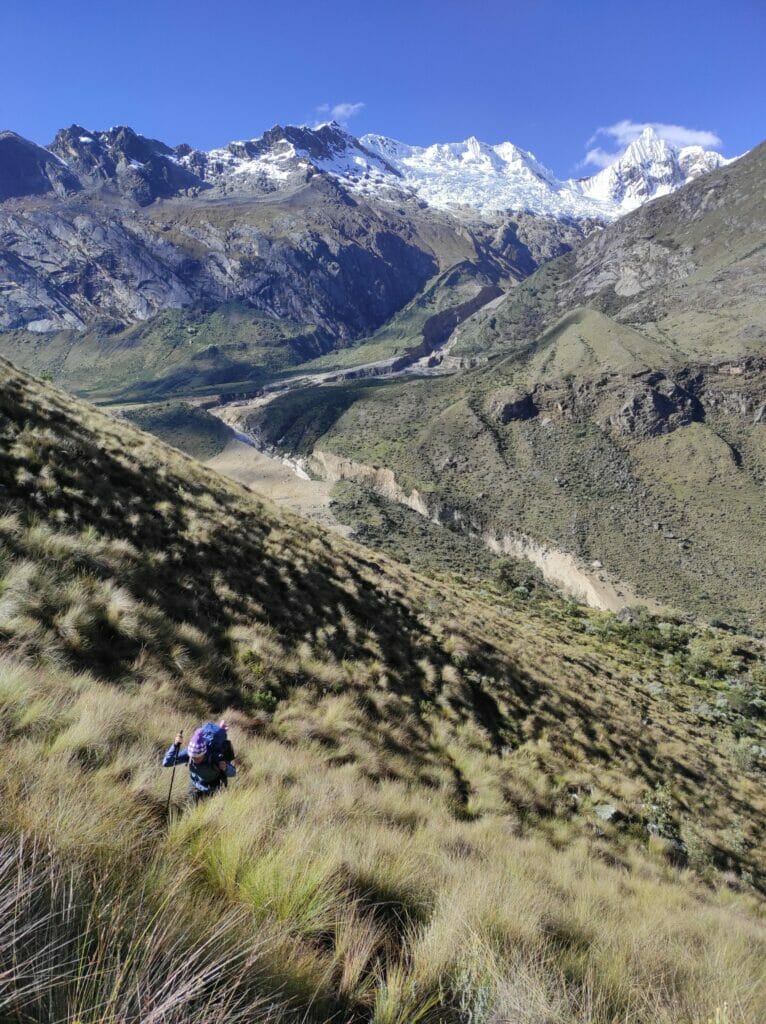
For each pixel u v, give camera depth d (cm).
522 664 2169
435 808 896
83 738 464
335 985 252
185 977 169
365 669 1431
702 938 525
